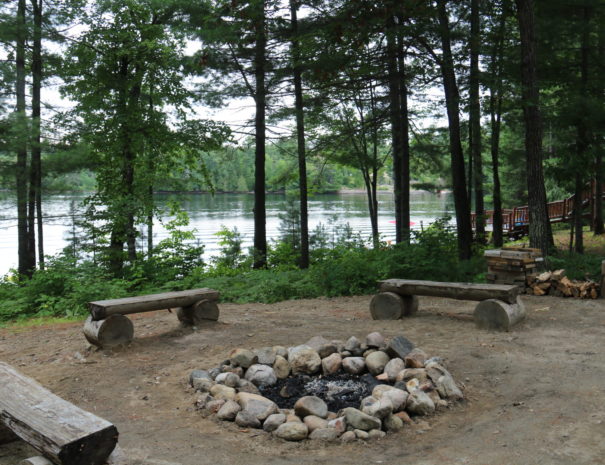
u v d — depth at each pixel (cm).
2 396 338
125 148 1587
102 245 1606
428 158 1889
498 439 394
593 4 1339
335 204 6825
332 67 1256
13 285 1343
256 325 812
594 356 582
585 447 371
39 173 1609
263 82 1762
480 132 1797
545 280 936
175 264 1529
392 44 1238
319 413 444
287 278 1202
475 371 550
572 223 1593
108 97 1578
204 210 5734
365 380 537
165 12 1678
